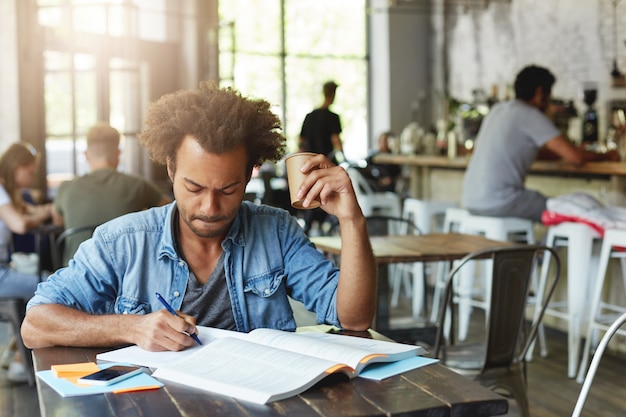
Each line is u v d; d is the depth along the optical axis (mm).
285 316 1926
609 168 4293
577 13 8305
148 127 1693
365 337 1826
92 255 1846
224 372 1437
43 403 1345
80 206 4004
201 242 1856
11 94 7227
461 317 4879
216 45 8984
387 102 10977
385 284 3871
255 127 1704
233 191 1658
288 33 10930
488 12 9750
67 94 7426
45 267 4703
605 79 7965
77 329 1679
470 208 4801
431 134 6691
